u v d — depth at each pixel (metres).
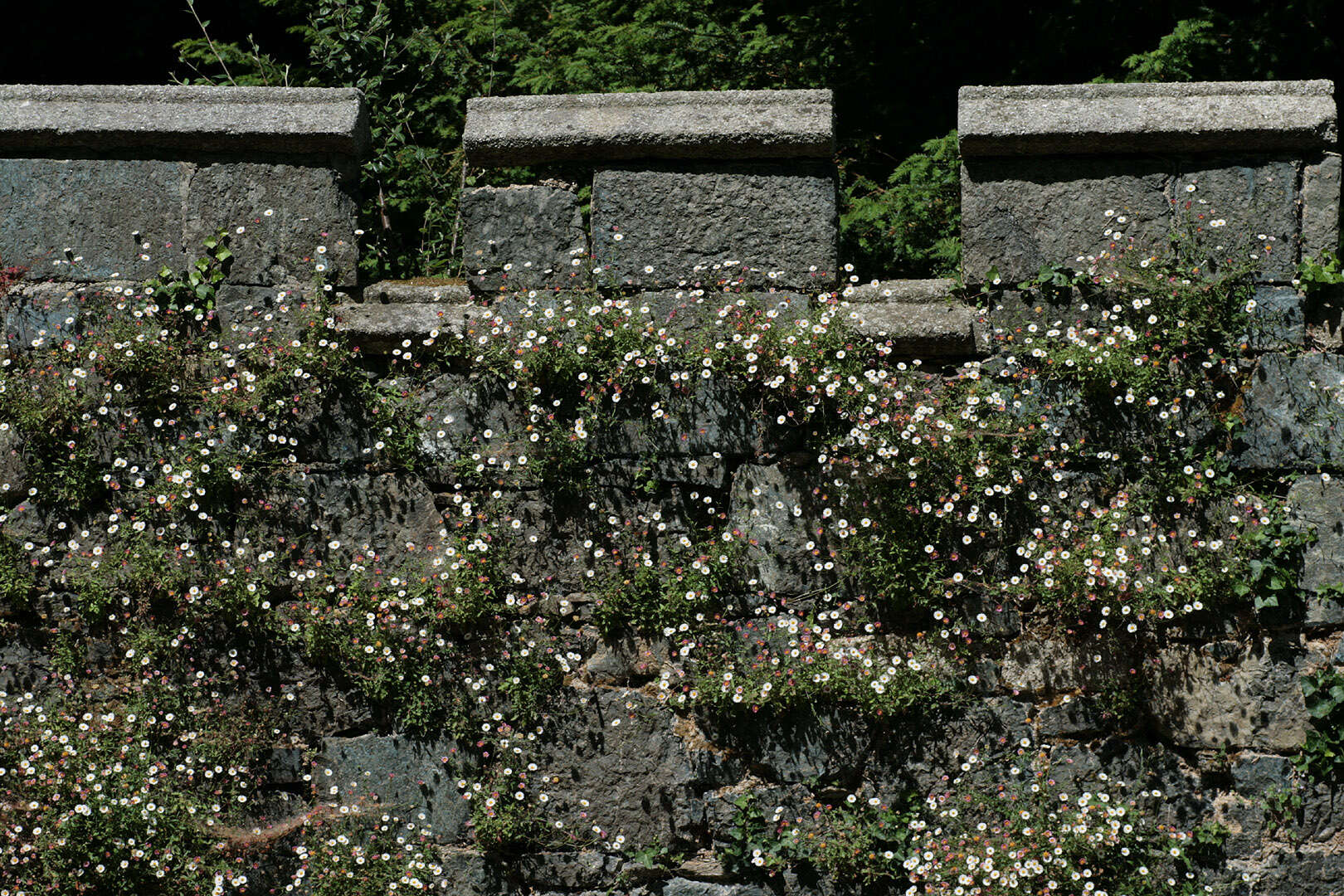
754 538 5.94
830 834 5.94
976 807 5.87
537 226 6.00
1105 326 5.76
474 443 6.04
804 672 5.89
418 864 6.03
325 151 6.02
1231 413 5.75
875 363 5.86
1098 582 5.75
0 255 6.08
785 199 5.89
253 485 6.09
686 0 8.62
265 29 10.06
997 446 5.79
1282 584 5.65
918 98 9.06
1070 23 8.49
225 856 6.07
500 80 8.91
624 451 5.98
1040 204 5.78
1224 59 8.04
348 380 6.07
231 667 6.12
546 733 6.06
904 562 5.84
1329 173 5.64
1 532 6.12
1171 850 5.73
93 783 5.99
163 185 6.05
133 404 6.11
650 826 6.03
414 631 6.06
